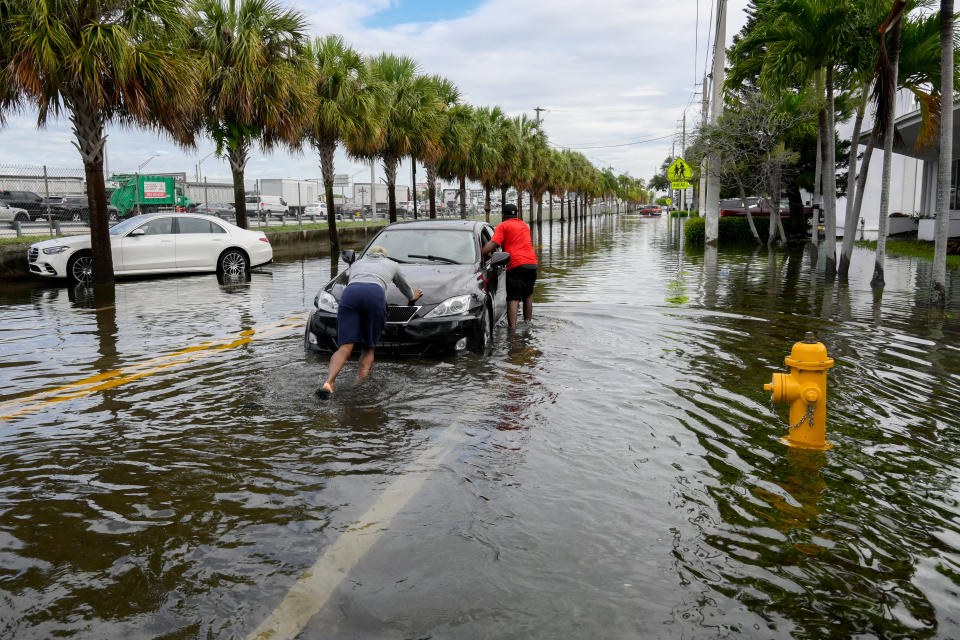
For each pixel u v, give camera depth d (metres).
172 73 12.46
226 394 5.37
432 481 3.65
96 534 3.07
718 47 23.38
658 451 4.10
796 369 4.21
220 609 2.47
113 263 13.77
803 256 20.55
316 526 3.13
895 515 3.25
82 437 4.38
